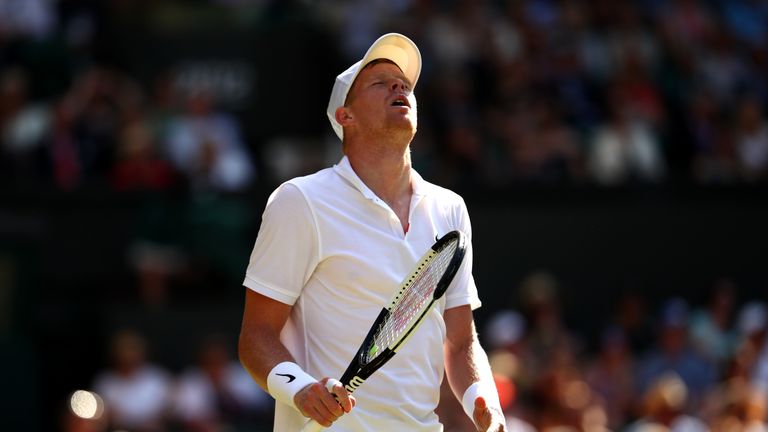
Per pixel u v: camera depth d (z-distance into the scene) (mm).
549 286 39906
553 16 51500
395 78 15039
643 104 47594
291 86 49844
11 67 46656
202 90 45531
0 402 38875
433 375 14812
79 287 41656
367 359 13984
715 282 43688
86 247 41844
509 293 42812
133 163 42375
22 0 48281
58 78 46938
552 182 43500
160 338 40031
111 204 42031
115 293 41625
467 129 45156
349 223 14609
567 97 47688
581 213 43344
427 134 45344
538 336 37969
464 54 48531
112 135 44281
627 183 43719
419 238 14883
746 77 52281
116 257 41875
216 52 49781
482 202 43156
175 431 35594
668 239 43625
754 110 48094
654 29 52156
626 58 49906
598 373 37156
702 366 37625
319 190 14703
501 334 37781
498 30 49906
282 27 50000
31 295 40125
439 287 13648
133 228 41969
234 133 45875
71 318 40250
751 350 38188
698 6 54406
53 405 39688
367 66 15234
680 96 49156
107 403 35688
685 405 36312
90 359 39938
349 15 50531
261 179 44438
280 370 14188
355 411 14445
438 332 14852
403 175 15078
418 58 15445
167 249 41281
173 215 41594
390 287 14555
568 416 33219
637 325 39938
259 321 14727
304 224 14555
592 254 43281
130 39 49594
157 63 49531
